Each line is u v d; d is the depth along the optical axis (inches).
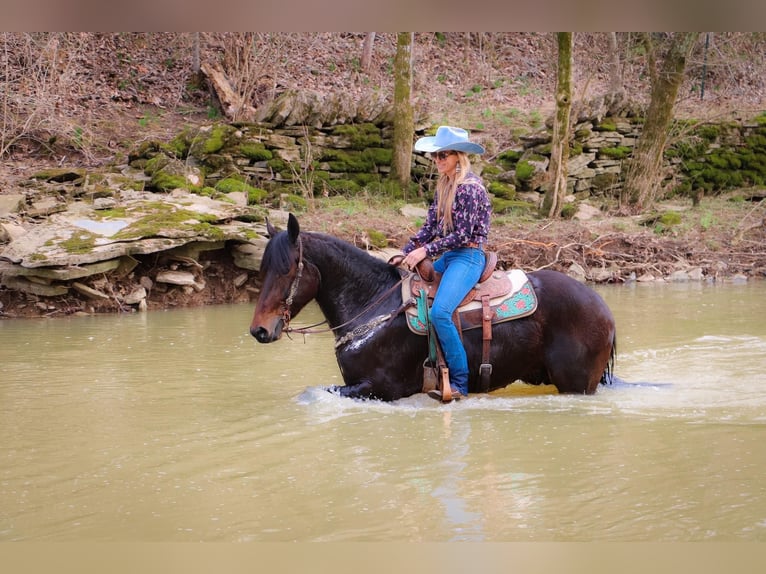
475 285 236.4
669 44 895.7
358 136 657.6
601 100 733.9
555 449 193.0
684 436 202.4
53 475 178.9
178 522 152.5
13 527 150.9
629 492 164.6
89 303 437.1
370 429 211.6
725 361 295.9
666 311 420.5
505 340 234.1
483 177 699.4
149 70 797.9
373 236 522.6
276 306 232.1
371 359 238.1
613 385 255.9
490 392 253.1
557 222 622.5
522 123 809.5
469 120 808.9
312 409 233.5
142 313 434.0
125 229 451.5
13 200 493.4
